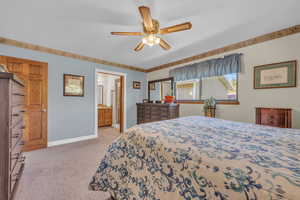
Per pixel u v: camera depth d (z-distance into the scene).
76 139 3.30
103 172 1.16
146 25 1.64
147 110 4.12
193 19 1.85
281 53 2.15
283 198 0.39
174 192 0.70
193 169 0.65
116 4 1.56
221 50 2.85
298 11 1.69
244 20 1.89
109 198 1.37
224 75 2.88
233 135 1.00
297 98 2.02
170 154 0.78
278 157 0.63
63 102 3.11
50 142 2.93
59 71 3.04
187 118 1.74
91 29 2.11
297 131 1.15
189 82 3.57
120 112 4.34
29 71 2.62
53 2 1.53
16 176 1.28
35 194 1.41
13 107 1.08
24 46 2.61
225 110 2.83
